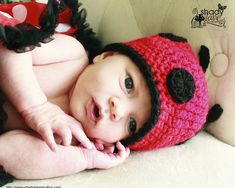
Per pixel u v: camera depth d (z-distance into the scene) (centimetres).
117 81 38
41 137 33
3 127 35
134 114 37
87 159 34
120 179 34
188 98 37
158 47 39
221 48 42
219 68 42
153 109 36
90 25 50
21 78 33
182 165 37
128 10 47
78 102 37
